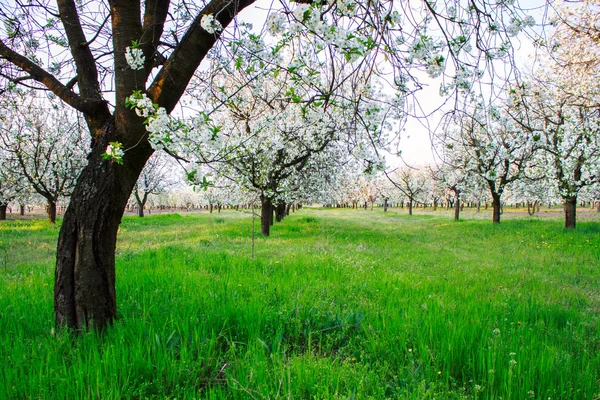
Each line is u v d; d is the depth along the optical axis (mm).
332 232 17547
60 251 3559
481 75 3168
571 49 10242
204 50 3645
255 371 2789
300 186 20016
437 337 3438
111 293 3693
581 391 2682
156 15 3855
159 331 3432
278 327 3771
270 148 13391
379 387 2633
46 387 2492
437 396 2566
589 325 4219
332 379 2717
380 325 3869
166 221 27266
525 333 3721
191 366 2893
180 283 5547
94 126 3756
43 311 4148
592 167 14617
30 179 20984
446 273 7605
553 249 11094
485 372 2877
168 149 2789
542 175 17594
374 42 2453
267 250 10531
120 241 13672
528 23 3066
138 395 2584
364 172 2801
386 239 14828
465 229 19406
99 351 3176
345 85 3504
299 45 3125
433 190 51438
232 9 3369
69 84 4215
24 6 4582
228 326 3791
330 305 4688
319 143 10031
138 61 3260
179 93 3695
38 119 17016
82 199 3518
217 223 25312
